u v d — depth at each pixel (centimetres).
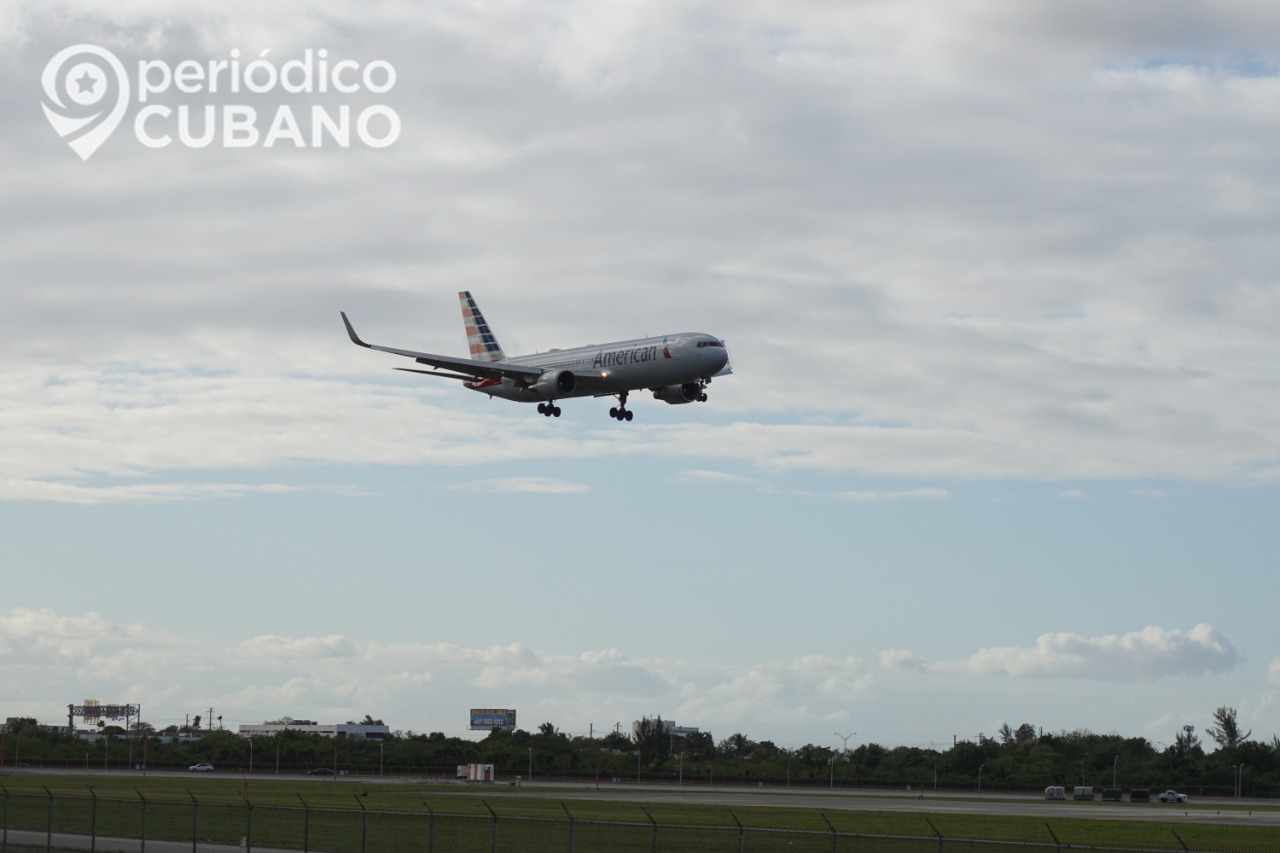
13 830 9200
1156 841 9725
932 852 8412
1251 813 15738
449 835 8888
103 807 11794
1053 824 11900
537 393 12044
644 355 11812
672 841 8731
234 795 15288
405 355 12475
